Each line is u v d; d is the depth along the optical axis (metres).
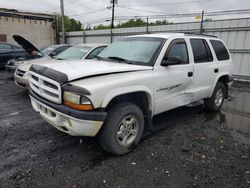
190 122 4.73
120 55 3.86
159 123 4.59
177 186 2.60
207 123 4.73
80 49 6.93
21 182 2.60
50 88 2.95
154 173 2.84
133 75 3.17
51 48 9.07
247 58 10.23
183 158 3.22
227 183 2.67
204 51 4.67
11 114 4.96
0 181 2.60
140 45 3.90
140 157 3.22
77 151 3.34
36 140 3.68
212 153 3.40
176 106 4.01
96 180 2.67
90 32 19.03
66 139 3.73
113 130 3.01
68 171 2.83
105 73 2.94
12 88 7.53
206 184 2.64
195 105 6.02
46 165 2.96
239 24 10.27
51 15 21.58
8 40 19.19
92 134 2.86
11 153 3.24
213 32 11.27
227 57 5.49
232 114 5.46
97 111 2.75
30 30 20.39
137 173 2.83
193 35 4.51
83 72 2.83
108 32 17.30
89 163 3.03
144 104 3.49
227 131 4.34
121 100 3.18
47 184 2.57
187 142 3.75
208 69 4.67
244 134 4.23
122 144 3.18
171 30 13.08
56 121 2.91
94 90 2.68
